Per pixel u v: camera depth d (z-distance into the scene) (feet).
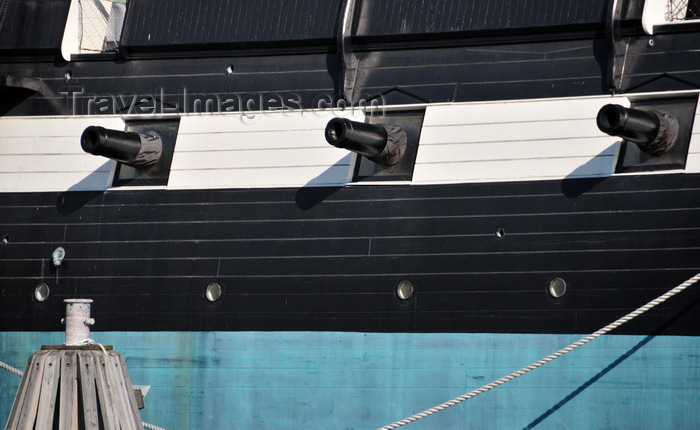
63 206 90.33
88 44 98.63
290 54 85.97
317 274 82.33
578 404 75.00
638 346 73.67
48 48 91.76
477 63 80.84
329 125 76.48
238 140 86.22
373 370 80.28
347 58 83.41
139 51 89.97
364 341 80.69
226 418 83.87
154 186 88.02
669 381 72.69
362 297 81.00
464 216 78.89
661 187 73.92
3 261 91.20
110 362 60.03
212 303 84.89
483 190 78.69
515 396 76.59
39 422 58.29
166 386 85.61
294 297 82.79
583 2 77.61
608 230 75.00
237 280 84.43
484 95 80.12
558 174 76.95
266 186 84.64
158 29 89.04
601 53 77.46
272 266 83.56
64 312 89.10
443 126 80.74
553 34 78.84
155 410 85.76
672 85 75.15
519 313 76.79
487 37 80.59
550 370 75.87
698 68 74.69
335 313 81.61
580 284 75.31
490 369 77.30
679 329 72.59
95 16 99.71
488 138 79.36
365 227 81.46
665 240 73.36
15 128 92.79
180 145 87.76
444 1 81.87
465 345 78.07
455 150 80.07
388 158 80.74
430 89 81.66
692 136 74.02
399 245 80.38
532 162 77.82
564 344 75.56
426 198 80.12
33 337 90.02
